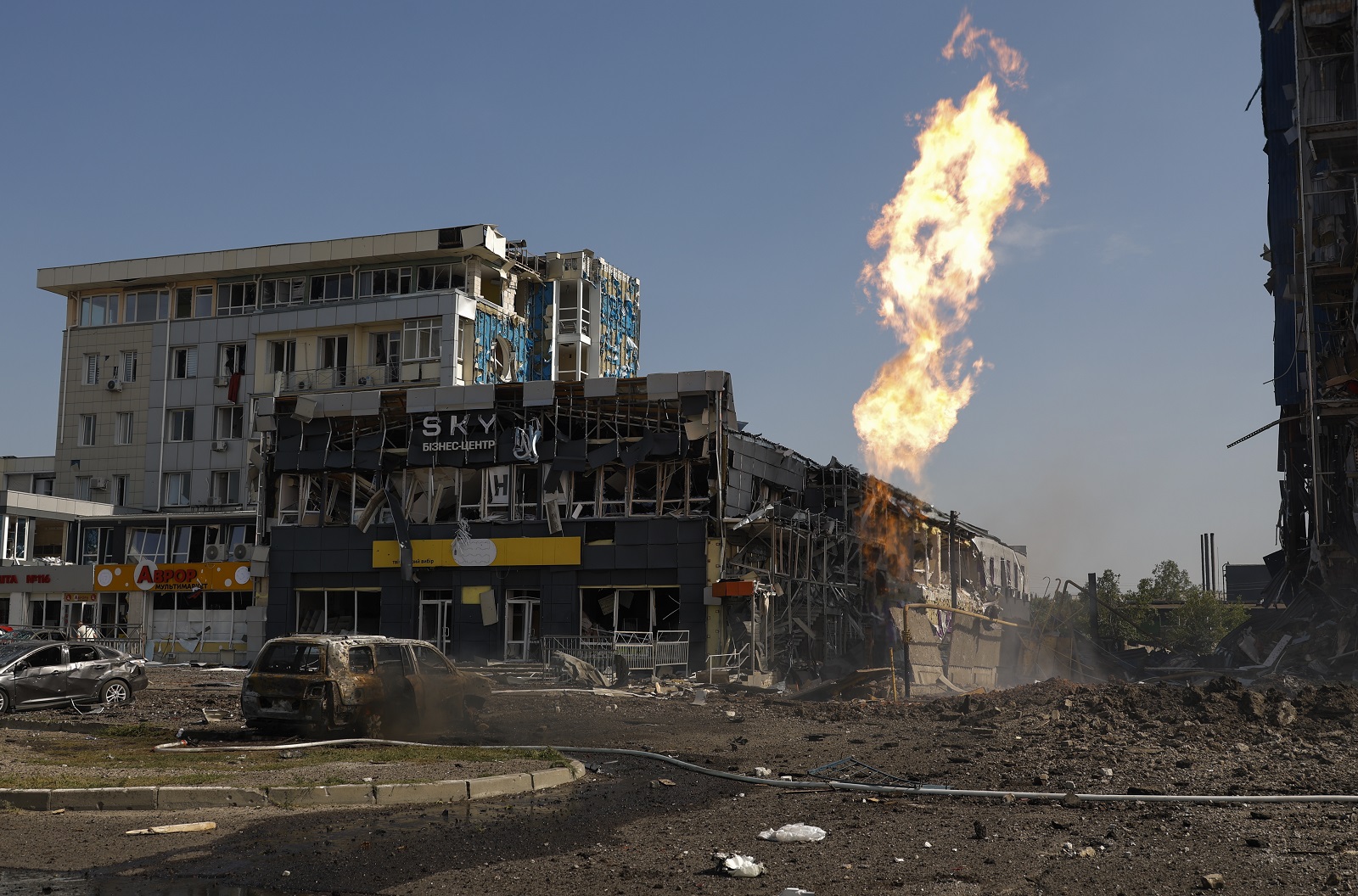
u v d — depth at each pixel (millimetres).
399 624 41344
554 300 66750
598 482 40000
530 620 40250
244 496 59344
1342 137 40531
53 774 12406
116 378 62469
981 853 8719
